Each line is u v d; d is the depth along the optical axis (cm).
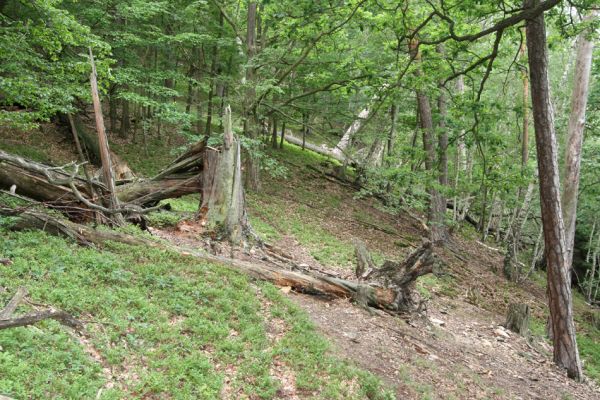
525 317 1247
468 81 1472
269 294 837
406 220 2453
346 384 654
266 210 1845
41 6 1031
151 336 606
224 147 1081
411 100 2188
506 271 2020
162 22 2066
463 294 1548
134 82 1700
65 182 845
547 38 1157
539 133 1049
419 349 853
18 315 529
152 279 755
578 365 1059
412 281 1009
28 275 638
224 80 1955
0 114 1127
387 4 1169
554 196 1051
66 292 625
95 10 1605
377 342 822
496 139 1348
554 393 896
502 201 2428
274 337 716
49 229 805
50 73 1245
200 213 1086
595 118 1931
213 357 616
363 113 2584
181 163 1102
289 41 1817
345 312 905
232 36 2223
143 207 1138
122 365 541
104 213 932
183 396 516
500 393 800
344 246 1662
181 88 2433
